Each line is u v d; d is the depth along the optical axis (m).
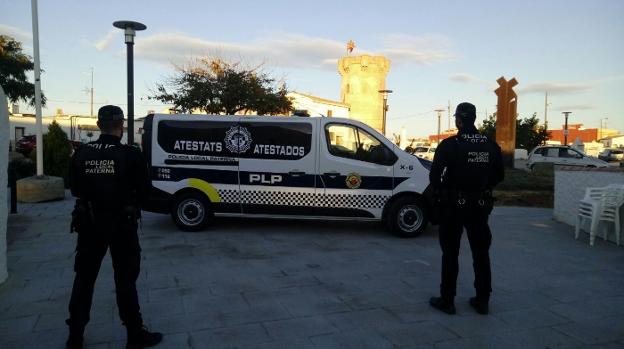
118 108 3.63
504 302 4.69
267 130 7.71
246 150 7.72
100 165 3.46
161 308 4.44
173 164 7.78
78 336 3.54
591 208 7.26
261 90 22.94
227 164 7.75
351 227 8.47
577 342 3.80
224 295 4.82
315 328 4.02
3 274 5.15
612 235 7.46
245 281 5.28
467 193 4.22
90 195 3.47
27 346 3.65
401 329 4.00
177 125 7.81
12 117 50.41
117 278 3.56
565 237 7.86
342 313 4.35
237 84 22.28
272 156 7.71
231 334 3.88
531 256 6.55
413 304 4.60
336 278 5.42
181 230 7.93
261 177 7.72
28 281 5.22
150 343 3.64
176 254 6.42
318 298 4.75
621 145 70.19
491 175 4.29
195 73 22.50
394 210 7.59
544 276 5.59
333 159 7.62
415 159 7.73
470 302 4.57
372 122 55.00
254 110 23.61
